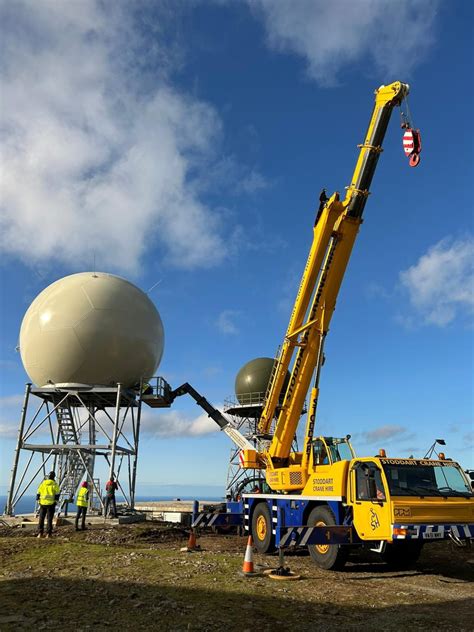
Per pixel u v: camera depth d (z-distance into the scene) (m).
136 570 11.34
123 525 22.22
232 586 9.96
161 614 7.79
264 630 7.26
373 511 11.87
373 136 15.96
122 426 26.25
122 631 6.92
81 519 22.41
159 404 29.83
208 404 28.00
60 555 13.45
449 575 12.52
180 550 15.27
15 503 24.95
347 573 12.51
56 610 7.89
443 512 11.68
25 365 27.05
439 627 7.62
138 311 27.39
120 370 26.38
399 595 9.88
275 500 15.91
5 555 13.62
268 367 37.34
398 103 15.42
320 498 13.58
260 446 22.02
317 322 16.62
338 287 16.69
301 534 12.00
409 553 13.34
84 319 25.69
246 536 19.84
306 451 15.03
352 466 12.81
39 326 26.05
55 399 27.44
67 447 25.06
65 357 25.55
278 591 9.78
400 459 12.28
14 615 7.54
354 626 7.59
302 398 17.05
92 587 9.56
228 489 34.34
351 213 16.48
